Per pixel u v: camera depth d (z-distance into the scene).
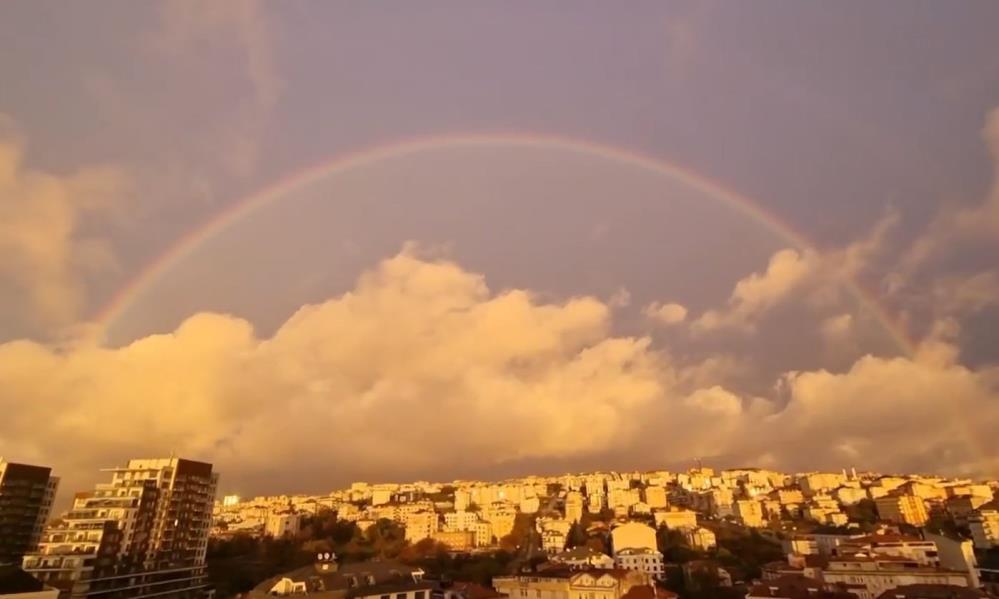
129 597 137.75
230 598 158.50
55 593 89.44
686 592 147.75
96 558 131.25
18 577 86.25
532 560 190.00
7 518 156.62
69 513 142.25
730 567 174.38
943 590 96.81
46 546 133.25
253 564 192.25
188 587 156.75
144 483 146.88
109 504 142.38
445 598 111.44
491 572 170.25
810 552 186.38
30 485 163.88
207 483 168.12
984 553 150.62
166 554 150.12
